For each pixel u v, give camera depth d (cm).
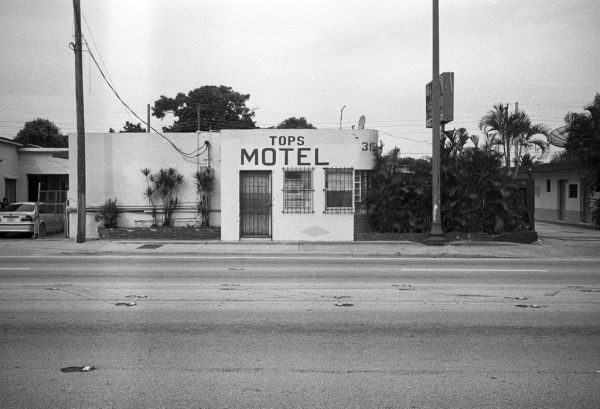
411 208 2020
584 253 1731
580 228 2645
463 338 715
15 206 2270
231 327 766
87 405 497
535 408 493
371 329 757
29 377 568
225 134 1988
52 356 636
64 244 1889
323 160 1988
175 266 1407
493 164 1980
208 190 2122
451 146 2039
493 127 2897
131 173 2141
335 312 857
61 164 3297
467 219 1966
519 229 2053
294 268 1371
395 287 1084
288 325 777
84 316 825
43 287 1073
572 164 2711
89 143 2136
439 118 1855
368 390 534
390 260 1562
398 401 507
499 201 1953
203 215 2122
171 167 2142
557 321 804
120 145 2138
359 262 1509
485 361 623
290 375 576
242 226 2006
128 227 2102
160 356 637
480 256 1667
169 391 530
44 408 490
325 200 1988
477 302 937
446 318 820
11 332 736
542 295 1003
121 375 575
